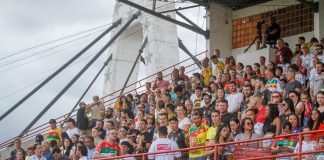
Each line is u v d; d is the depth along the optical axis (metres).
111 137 20.22
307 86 22.45
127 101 27.59
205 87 24.94
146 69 37.28
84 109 27.69
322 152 15.79
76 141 23.73
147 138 21.45
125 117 26.12
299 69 23.58
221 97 21.83
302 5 29.09
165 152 17.94
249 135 17.66
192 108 22.80
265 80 22.78
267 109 18.62
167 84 28.34
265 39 28.33
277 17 29.92
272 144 17.00
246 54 28.72
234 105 21.78
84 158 21.23
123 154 20.17
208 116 22.02
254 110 18.91
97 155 19.98
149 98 26.00
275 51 27.88
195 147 17.67
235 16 31.03
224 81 23.97
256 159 16.61
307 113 19.05
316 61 22.11
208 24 30.58
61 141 26.34
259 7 30.39
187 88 26.88
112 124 21.97
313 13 28.58
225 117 19.41
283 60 25.44
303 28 28.95
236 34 30.78
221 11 30.91
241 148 17.11
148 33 37.47
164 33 37.47
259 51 28.17
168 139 18.20
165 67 37.06
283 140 16.97
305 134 16.11
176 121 19.09
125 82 37.44
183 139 18.95
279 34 28.20
